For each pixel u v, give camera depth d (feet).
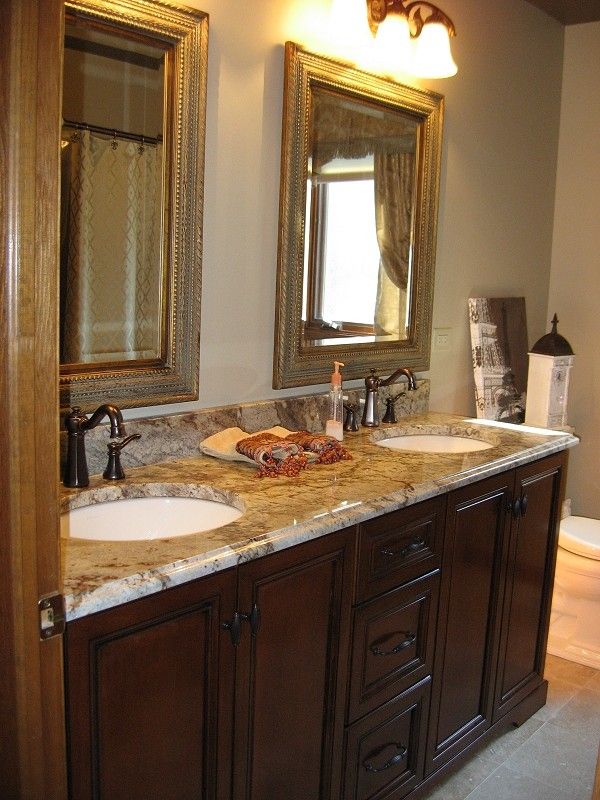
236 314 6.70
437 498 6.10
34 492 3.26
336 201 7.49
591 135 11.20
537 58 10.63
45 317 3.19
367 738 5.84
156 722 4.18
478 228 9.87
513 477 7.09
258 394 7.04
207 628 4.36
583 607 9.56
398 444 8.04
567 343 10.66
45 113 3.06
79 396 5.52
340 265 7.64
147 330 5.97
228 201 6.46
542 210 11.31
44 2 2.99
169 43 5.76
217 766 4.58
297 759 5.21
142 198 5.79
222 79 6.25
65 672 3.68
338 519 5.06
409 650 6.16
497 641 7.34
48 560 3.36
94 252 5.56
